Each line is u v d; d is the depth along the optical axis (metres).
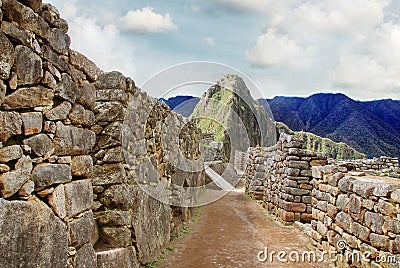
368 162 10.24
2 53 2.02
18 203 2.12
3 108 2.11
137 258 4.78
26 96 2.28
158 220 5.91
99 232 4.40
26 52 2.25
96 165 4.46
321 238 6.07
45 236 2.37
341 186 5.27
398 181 4.66
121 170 4.50
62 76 2.74
